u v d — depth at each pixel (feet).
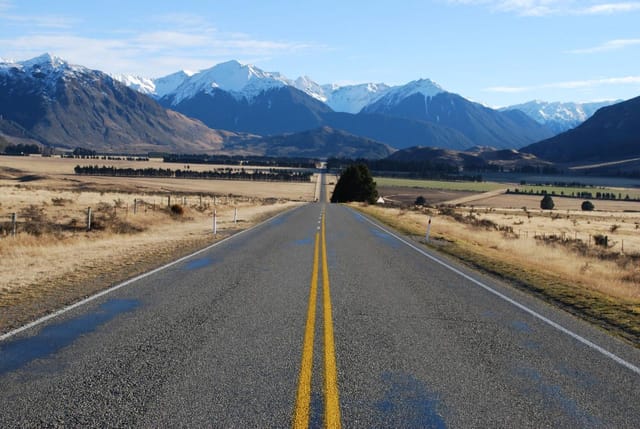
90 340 22.13
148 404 15.78
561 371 19.62
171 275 39.04
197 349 21.08
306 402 16.07
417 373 18.90
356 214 142.10
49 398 16.14
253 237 70.64
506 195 502.79
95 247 56.39
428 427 14.70
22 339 22.13
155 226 91.40
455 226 112.16
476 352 21.59
